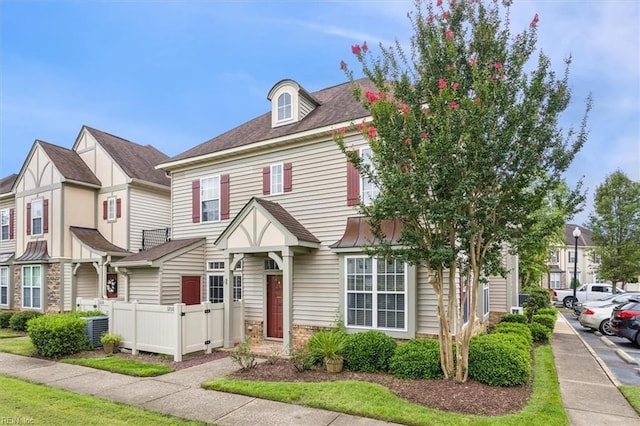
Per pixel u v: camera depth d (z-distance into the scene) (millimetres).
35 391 6953
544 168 6375
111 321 10812
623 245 27312
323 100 14180
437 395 6180
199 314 10109
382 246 7133
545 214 12969
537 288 22125
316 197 11320
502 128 6121
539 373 7730
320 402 6055
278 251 10500
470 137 5883
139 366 8633
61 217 17609
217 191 13641
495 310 15125
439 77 6633
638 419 5543
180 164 14336
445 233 6598
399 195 6250
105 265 16734
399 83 6852
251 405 6133
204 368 8609
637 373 8320
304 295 11156
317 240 10984
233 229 11016
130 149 20391
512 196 6543
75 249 17609
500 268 6801
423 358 7199
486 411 5613
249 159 12898
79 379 7824
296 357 8125
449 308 6977
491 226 6418
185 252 13086
